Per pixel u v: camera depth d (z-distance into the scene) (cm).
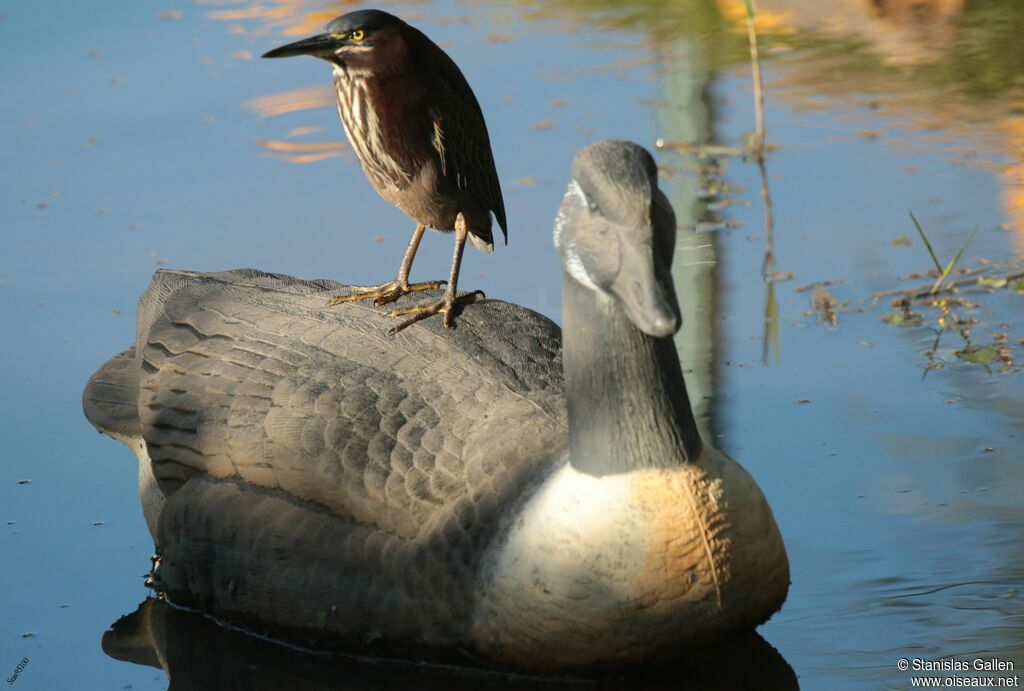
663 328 827
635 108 1878
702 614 898
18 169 1755
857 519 1098
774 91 1933
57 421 1302
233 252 1548
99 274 1523
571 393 896
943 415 1240
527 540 901
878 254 1523
